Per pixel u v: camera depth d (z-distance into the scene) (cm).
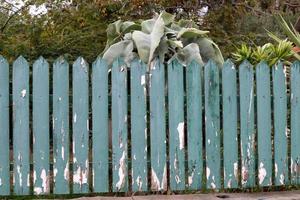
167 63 521
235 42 1052
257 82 536
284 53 614
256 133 540
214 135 529
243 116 534
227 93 530
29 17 980
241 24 1345
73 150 507
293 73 546
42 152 503
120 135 514
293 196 527
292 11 1461
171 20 664
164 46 607
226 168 532
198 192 539
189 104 524
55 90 502
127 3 1008
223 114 530
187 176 527
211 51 631
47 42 848
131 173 518
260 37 1125
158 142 519
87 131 508
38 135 502
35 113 500
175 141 521
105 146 512
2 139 498
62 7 1030
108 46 679
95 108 509
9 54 804
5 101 498
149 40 595
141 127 515
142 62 515
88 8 998
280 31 1359
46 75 502
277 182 542
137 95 514
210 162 529
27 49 816
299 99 547
